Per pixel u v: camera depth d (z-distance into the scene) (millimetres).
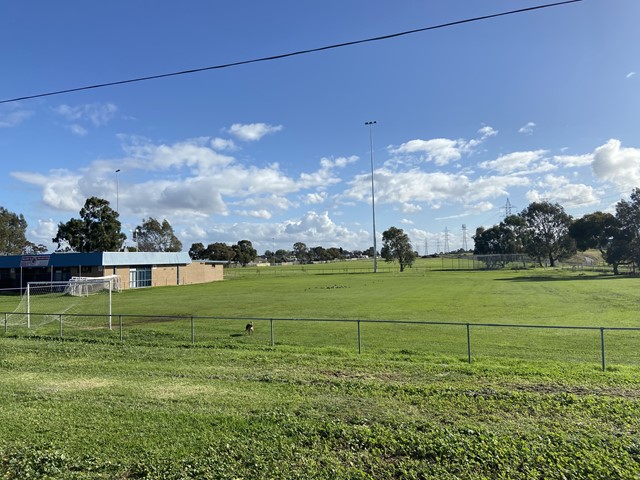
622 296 32812
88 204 78500
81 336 18844
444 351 15320
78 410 8445
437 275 71562
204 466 6055
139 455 6438
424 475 5785
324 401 8898
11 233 89250
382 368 12047
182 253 67750
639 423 7367
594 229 69812
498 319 22625
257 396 9328
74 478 5816
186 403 8852
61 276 54156
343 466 6039
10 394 9602
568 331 18984
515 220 124625
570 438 6738
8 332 20422
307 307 29781
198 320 24297
